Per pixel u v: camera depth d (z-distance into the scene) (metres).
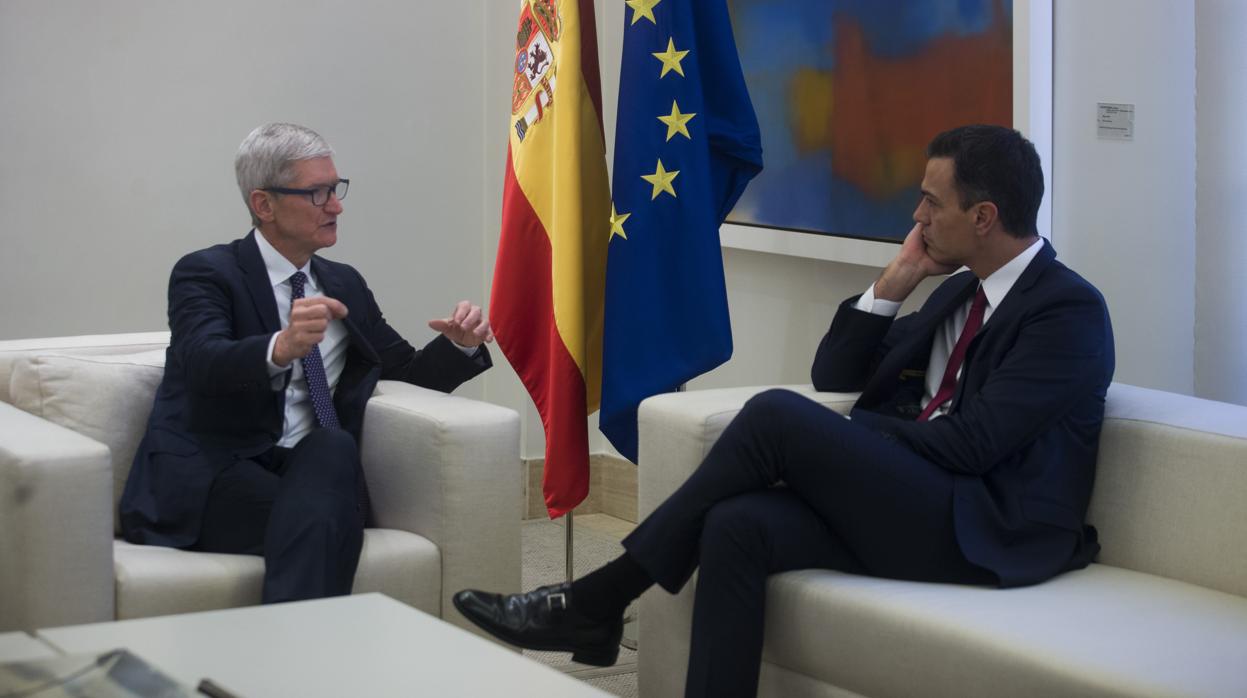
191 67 3.96
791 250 3.64
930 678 1.99
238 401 2.55
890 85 3.30
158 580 2.24
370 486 2.72
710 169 3.11
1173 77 2.97
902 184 3.28
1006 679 1.88
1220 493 2.19
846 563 2.29
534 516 4.48
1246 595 2.14
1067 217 2.94
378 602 1.85
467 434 2.54
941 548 2.23
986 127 2.44
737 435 2.28
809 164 3.57
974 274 2.55
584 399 3.11
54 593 2.14
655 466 2.55
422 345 4.40
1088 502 2.37
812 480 2.25
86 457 2.16
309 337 2.42
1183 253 3.00
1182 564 2.24
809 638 2.19
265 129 2.69
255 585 2.33
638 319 3.03
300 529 2.31
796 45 3.59
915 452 2.33
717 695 2.21
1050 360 2.29
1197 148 2.94
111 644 1.63
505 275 3.21
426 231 4.36
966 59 3.08
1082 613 2.03
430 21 4.30
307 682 1.51
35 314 3.81
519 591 2.62
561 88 3.08
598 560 3.94
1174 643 1.88
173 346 2.60
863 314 2.66
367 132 4.24
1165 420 2.30
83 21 3.80
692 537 2.29
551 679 1.54
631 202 3.05
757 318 3.90
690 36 3.06
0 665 1.48
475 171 4.42
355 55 4.20
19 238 3.78
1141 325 3.00
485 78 4.40
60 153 3.81
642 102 3.06
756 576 2.21
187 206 3.99
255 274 2.69
